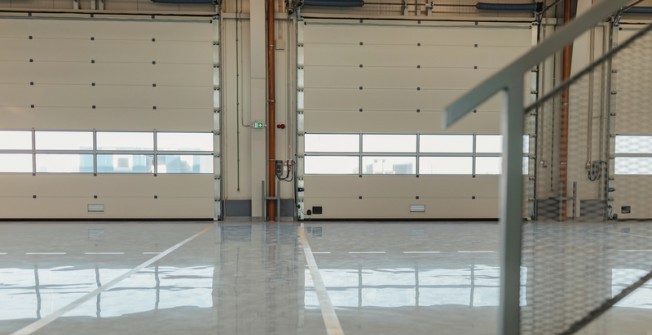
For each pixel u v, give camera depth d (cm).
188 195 1163
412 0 1204
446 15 1207
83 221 1134
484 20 1197
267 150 1171
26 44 1135
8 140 1135
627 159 1185
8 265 578
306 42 1173
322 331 333
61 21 1141
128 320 358
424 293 443
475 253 675
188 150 1166
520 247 126
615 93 1179
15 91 1134
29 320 359
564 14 1211
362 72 1185
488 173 1199
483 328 343
